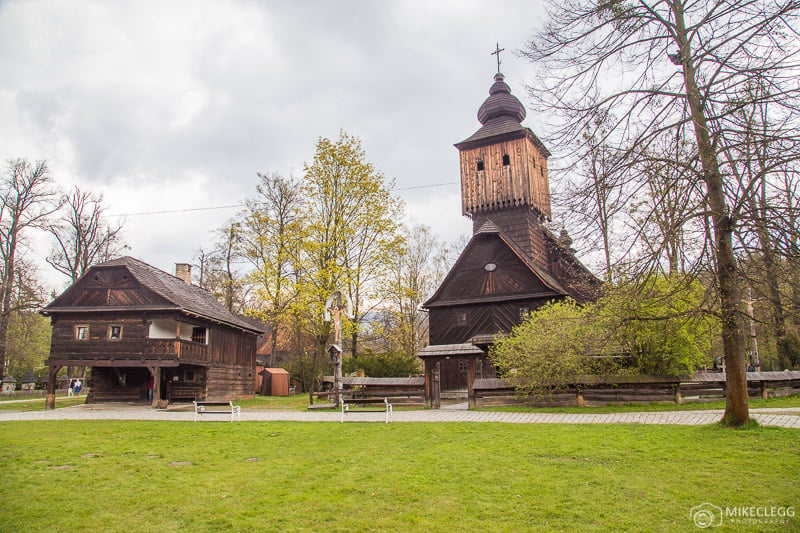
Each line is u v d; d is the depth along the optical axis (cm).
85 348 2636
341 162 3338
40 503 816
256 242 3866
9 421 1820
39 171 3672
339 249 3312
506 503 794
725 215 1081
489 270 3173
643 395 1920
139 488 894
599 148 1229
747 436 1181
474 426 1498
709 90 1168
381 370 3394
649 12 1268
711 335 1521
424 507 784
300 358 3925
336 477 954
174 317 2628
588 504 783
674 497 805
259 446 1255
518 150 3497
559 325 1936
